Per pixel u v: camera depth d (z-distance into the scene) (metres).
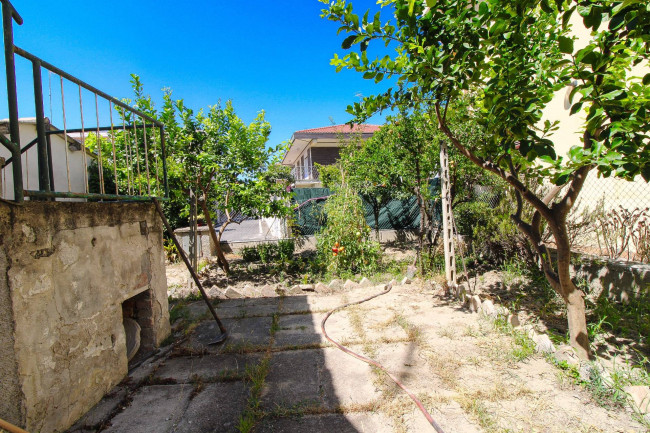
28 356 2.01
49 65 2.27
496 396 2.50
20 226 2.00
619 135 2.01
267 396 2.66
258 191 6.59
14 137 1.95
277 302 5.18
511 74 2.41
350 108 3.32
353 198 7.14
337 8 2.64
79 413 2.42
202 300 5.40
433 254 6.43
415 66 2.71
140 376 3.00
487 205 7.10
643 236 4.37
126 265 3.10
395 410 2.40
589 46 1.93
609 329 3.58
